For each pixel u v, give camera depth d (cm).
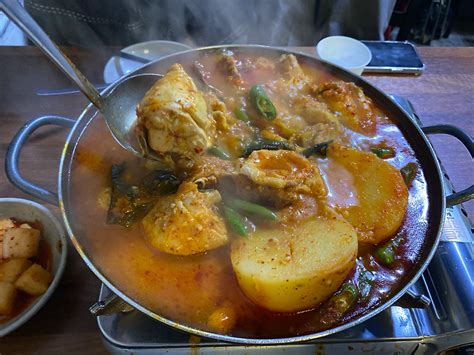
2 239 35
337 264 28
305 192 32
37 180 43
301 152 36
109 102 34
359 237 31
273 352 30
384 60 58
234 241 31
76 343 32
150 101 32
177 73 35
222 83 42
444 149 49
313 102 40
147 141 33
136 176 35
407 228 33
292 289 27
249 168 32
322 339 30
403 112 40
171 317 28
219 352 30
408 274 30
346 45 58
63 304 34
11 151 34
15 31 69
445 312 32
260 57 45
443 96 55
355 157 35
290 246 29
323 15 79
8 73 52
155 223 31
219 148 37
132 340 30
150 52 57
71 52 56
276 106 40
